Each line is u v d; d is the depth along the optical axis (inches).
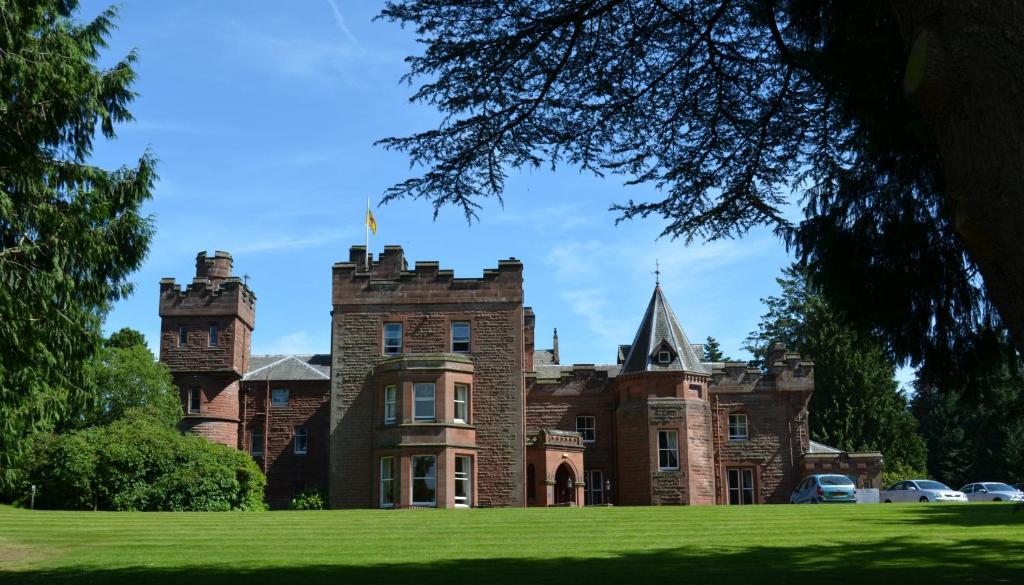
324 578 473.1
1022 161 152.8
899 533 682.8
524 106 330.0
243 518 870.4
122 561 558.9
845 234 304.0
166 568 522.0
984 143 156.9
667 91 334.0
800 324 2353.6
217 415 1690.5
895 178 297.0
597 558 560.1
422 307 1480.1
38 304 530.0
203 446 1295.5
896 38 257.3
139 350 1550.2
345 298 1483.8
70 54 561.3
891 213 298.4
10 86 526.6
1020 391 295.4
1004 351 293.3
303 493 1521.9
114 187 587.8
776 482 1599.4
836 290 309.9
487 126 329.1
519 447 1427.2
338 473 1422.2
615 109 335.0
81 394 585.9
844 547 605.0
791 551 588.4
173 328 1713.8
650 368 1539.1
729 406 1632.6
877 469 1582.2
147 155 596.1
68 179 572.1
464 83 320.8
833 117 316.8
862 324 316.5
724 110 334.0
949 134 164.4
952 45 159.9
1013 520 765.9
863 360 2042.3
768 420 1625.2
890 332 309.7
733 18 311.3
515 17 305.9
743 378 1642.5
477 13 303.9
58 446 1195.9
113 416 1464.1
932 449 2257.6
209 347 1702.8
